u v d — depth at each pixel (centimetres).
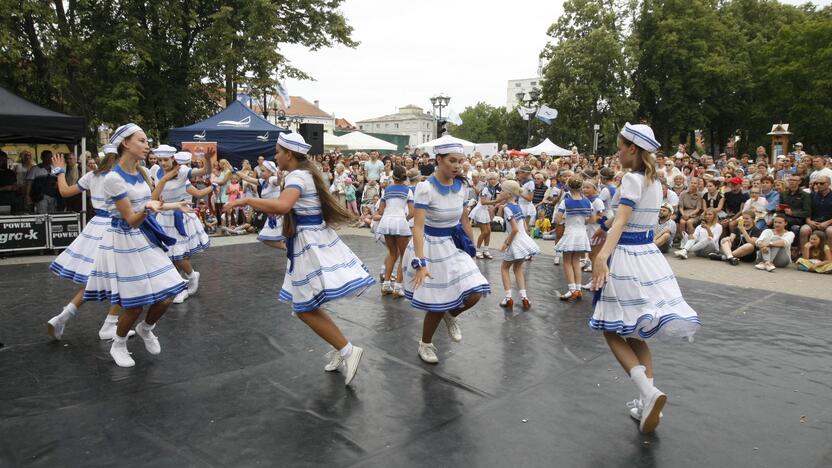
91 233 499
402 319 561
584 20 3259
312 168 378
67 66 1728
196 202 1223
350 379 385
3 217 908
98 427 326
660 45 3244
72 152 1088
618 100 3131
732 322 570
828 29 3077
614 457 299
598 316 326
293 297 379
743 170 1360
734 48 3416
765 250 877
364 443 310
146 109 1930
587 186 671
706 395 384
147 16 1869
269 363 434
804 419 348
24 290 674
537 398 375
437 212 407
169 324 537
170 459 291
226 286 707
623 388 394
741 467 290
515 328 537
